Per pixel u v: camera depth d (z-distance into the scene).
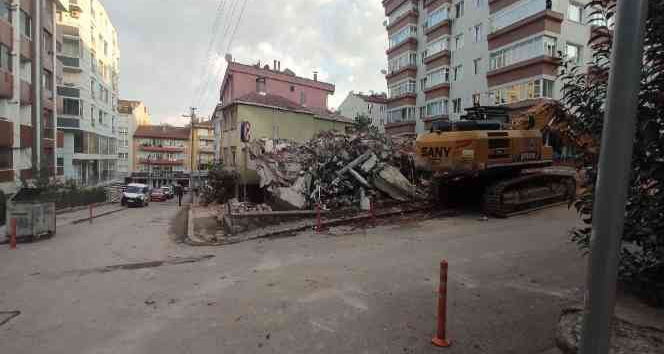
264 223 10.80
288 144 16.97
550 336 3.88
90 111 34.81
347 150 14.55
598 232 1.75
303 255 7.77
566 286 5.27
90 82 34.81
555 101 4.51
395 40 35.94
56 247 9.83
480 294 5.07
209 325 4.40
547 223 9.55
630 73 1.64
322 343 3.88
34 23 19.95
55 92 26.48
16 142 19.75
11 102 19.66
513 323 4.20
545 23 20.33
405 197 12.85
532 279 5.59
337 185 12.56
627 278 4.51
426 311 4.60
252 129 23.48
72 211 23.25
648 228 3.84
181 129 76.62
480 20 25.61
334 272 6.38
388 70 37.31
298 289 5.58
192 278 6.44
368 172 12.96
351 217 10.89
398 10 35.69
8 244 10.30
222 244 9.53
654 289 4.32
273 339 4.00
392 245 8.15
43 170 17.09
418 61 33.50
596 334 1.75
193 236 10.80
